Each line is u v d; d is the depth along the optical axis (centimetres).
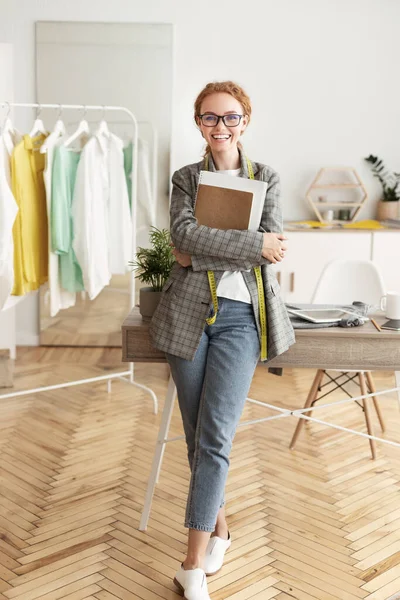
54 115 511
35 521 266
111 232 405
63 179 358
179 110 518
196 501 215
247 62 516
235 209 223
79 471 311
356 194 537
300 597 221
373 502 284
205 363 226
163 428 257
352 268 346
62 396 416
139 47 507
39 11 504
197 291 223
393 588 226
